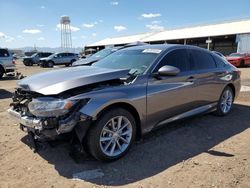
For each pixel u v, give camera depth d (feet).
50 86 12.35
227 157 13.48
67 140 12.28
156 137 16.02
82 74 13.53
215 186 10.91
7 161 13.07
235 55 90.48
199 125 18.35
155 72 14.67
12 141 15.46
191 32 155.12
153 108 14.38
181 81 15.92
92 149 12.28
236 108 23.27
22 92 13.84
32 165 12.66
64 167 12.47
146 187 10.88
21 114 13.26
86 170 12.22
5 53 54.34
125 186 10.98
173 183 11.14
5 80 51.44
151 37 179.52
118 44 194.39
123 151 13.30
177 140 15.64
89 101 12.00
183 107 16.42
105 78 13.07
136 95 13.43
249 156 13.60
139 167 12.50
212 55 19.56
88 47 223.30
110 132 12.80
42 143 14.70
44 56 113.80
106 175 11.80
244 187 10.85
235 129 17.69
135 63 15.44
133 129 13.65
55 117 11.68
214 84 18.81
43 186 10.98
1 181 11.35
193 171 12.10
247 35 115.44
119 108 12.91
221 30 135.54
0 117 20.62
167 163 12.88
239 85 21.98
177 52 16.55
